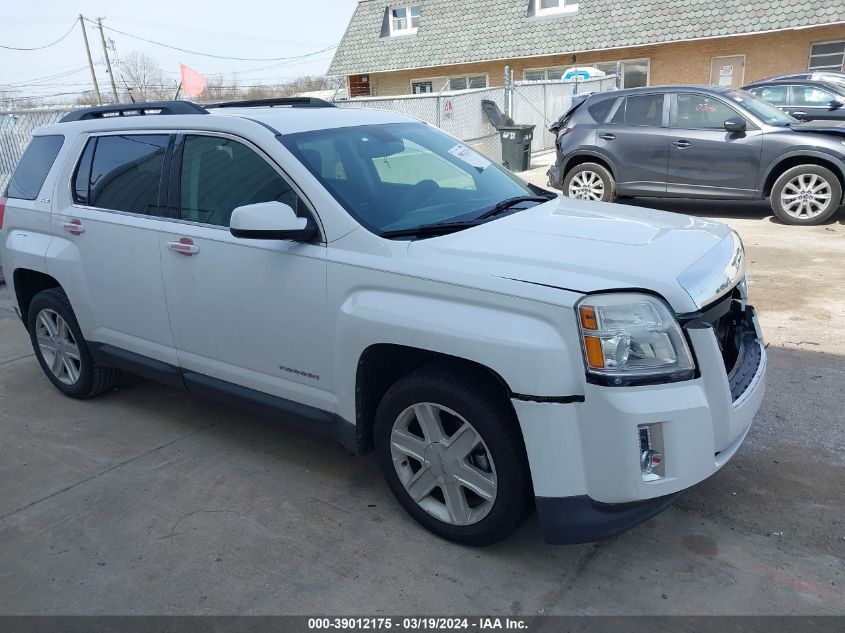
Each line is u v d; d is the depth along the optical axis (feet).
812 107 40.86
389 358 10.71
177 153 12.89
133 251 13.34
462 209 11.87
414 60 84.38
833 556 9.89
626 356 8.54
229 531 11.06
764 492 11.41
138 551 10.66
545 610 9.12
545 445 8.79
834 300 20.13
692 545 10.25
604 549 10.25
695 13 68.44
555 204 12.64
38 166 15.85
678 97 32.01
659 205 36.14
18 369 18.51
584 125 34.40
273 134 11.72
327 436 11.51
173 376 13.56
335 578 9.89
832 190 28.84
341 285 10.47
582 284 8.73
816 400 14.30
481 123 53.11
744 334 11.07
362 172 11.75
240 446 13.83
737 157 30.40
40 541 11.03
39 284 16.67
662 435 8.59
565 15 75.61
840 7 61.46
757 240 27.71
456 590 9.55
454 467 10.05
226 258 11.83
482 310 9.18
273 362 11.73
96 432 14.67
